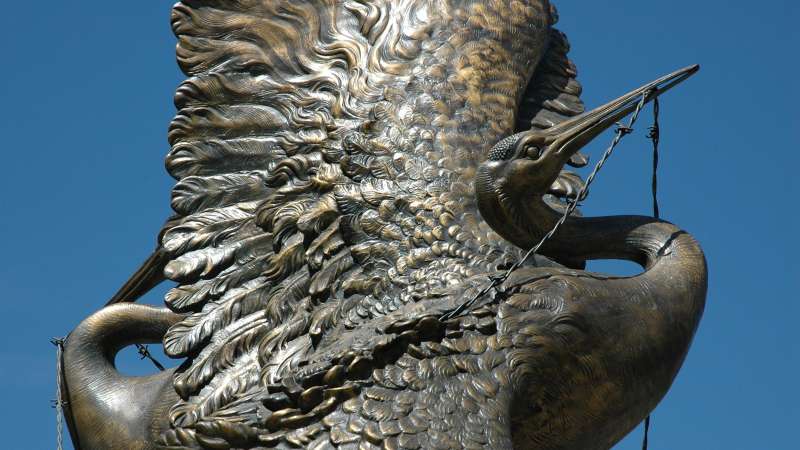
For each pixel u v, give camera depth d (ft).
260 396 55.67
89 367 60.49
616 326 54.29
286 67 62.18
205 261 59.77
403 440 51.24
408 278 55.93
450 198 57.16
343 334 55.52
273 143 61.26
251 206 60.59
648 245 57.00
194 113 61.87
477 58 60.85
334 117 60.08
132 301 63.52
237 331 58.23
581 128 56.08
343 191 57.93
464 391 52.31
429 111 59.21
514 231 56.08
